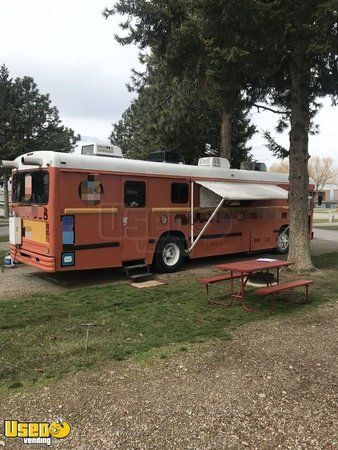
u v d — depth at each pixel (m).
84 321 5.91
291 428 3.28
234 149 19.53
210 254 10.61
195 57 8.57
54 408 3.57
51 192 7.69
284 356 4.63
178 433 3.21
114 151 9.18
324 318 6.05
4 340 5.13
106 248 8.44
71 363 4.46
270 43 7.66
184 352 4.74
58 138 23.91
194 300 7.09
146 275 8.95
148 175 9.08
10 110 22.62
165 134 16.33
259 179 11.75
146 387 3.92
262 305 6.75
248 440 3.13
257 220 11.83
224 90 8.64
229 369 4.30
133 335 5.33
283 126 12.09
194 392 3.82
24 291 7.80
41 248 8.05
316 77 10.07
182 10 8.44
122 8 9.01
